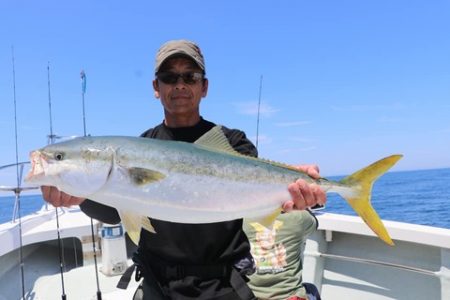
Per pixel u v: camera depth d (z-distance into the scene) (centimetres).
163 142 101
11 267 212
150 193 98
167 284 105
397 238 173
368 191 108
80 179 97
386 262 183
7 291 189
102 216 111
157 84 126
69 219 243
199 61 118
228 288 104
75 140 101
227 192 102
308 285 146
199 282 104
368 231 183
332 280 196
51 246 253
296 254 139
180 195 99
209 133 105
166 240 105
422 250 176
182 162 100
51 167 97
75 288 188
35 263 224
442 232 164
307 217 145
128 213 98
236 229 110
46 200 99
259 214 105
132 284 186
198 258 104
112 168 98
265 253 135
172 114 119
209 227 104
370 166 108
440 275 162
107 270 203
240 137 123
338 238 199
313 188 103
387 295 181
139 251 113
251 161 106
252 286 134
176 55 115
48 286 191
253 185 104
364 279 189
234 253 107
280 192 106
